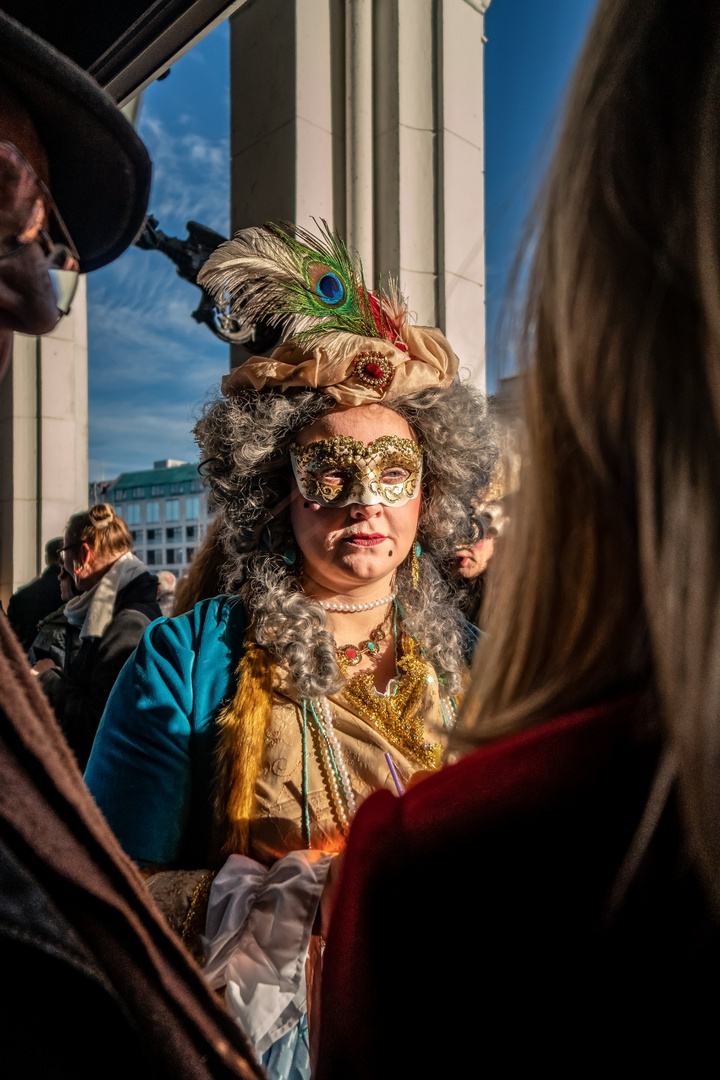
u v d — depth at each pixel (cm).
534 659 36
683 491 27
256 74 278
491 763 33
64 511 548
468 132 282
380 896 33
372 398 118
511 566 38
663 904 26
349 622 126
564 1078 27
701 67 27
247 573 128
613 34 31
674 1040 26
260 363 122
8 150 41
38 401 541
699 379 27
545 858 29
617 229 30
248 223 283
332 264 129
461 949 30
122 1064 36
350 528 116
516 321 38
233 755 108
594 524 33
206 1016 41
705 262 26
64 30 84
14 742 37
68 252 44
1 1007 32
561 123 34
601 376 31
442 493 137
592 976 27
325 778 109
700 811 25
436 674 126
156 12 86
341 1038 33
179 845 108
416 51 271
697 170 26
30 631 320
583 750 30
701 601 26
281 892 95
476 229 285
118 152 53
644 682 31
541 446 35
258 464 123
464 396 135
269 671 114
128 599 246
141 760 109
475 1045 29
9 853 34
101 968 36
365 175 274
